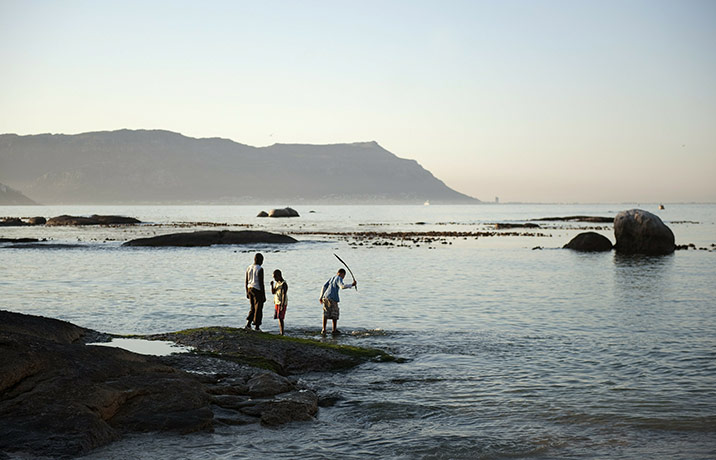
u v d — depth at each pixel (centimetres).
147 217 16625
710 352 1508
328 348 1445
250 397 1089
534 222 12812
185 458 844
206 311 2162
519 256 4628
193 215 19325
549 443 927
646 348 1555
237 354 1325
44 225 10744
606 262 4119
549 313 2117
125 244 5578
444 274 3403
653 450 901
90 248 5341
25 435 839
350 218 16200
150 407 972
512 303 2350
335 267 3806
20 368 962
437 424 1012
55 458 803
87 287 2820
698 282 3011
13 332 1066
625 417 1038
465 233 7875
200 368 1195
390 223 12419
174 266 3831
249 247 5525
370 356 1444
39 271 3512
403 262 4147
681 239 6762
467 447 910
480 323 1925
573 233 8150
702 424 1005
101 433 873
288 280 3108
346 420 1032
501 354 1493
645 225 4853
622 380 1265
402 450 898
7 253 4831
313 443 920
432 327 1856
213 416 981
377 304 2323
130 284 2931
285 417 1004
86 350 1080
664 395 1160
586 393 1177
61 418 878
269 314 2102
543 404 1112
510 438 948
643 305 2295
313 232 8381
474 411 1074
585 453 889
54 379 960
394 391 1198
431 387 1224
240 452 875
